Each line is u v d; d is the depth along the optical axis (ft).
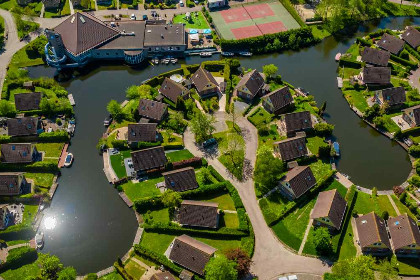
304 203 384.47
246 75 505.66
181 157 427.33
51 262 323.57
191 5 651.25
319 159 426.10
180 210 363.76
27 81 506.48
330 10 625.41
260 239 358.64
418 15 644.69
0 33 586.45
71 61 550.77
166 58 554.05
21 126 441.27
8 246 354.95
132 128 433.89
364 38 590.14
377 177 417.49
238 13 639.35
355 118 479.82
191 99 489.67
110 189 402.52
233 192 387.55
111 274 336.08
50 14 622.13
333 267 321.52
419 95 494.59
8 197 385.70
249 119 464.65
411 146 436.76
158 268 336.08
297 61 564.30
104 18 613.52
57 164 417.49
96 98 501.97
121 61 555.69
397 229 350.02
